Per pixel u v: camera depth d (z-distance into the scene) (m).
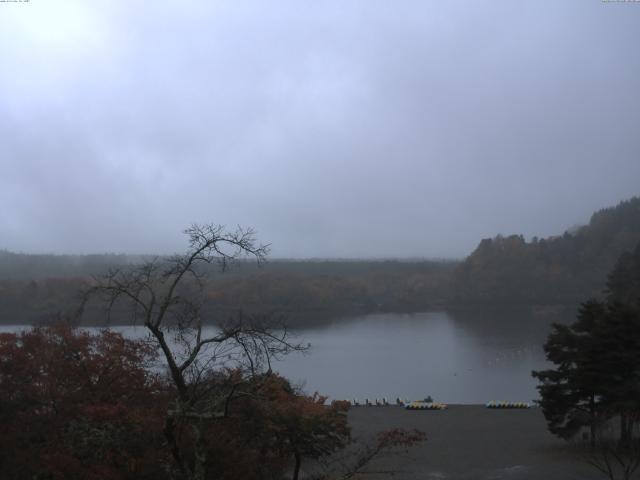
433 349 92.94
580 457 27.28
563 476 24.34
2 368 19.33
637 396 26.64
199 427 13.79
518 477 24.47
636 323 28.12
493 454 28.47
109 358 20.56
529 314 155.75
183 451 16.06
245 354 15.23
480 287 171.00
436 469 25.97
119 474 16.58
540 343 99.25
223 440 17.69
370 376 68.50
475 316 153.50
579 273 163.62
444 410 41.81
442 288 179.75
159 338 14.16
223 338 14.55
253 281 103.81
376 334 114.56
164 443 16.83
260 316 20.20
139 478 16.94
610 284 67.19
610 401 27.97
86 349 20.89
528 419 37.75
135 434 17.34
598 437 29.28
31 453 17.23
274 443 19.55
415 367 75.12
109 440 16.97
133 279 14.99
